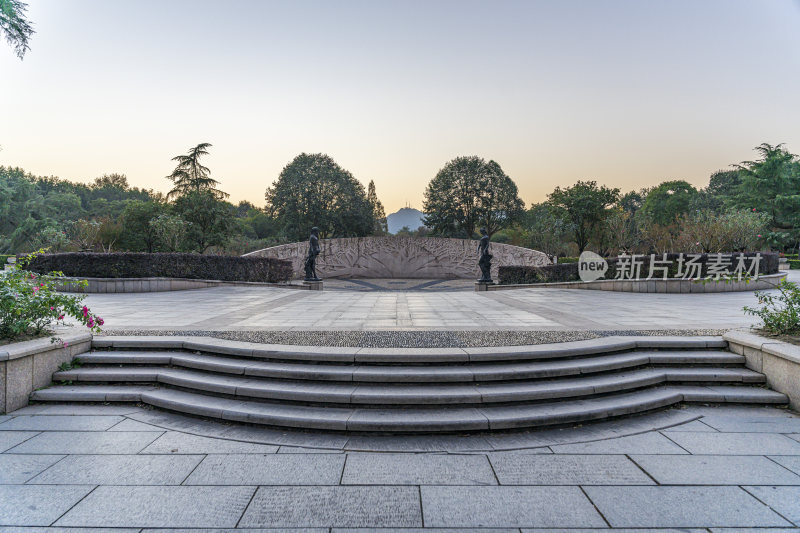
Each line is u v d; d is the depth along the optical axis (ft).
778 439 13.35
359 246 99.35
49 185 246.27
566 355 18.04
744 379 17.40
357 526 8.98
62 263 46.73
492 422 13.71
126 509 9.56
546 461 11.92
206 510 9.53
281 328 23.62
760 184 133.69
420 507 9.70
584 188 114.93
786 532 8.80
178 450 12.58
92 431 13.93
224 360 18.17
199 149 108.99
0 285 17.74
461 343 19.48
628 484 10.70
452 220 162.91
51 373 17.67
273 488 10.49
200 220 100.27
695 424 14.53
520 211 164.66
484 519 9.25
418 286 79.82
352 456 12.20
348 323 25.67
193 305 35.70
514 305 36.06
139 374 17.56
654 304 35.91
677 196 187.93
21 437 13.46
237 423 14.47
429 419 13.83
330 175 153.38
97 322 19.36
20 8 41.78
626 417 15.03
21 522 9.05
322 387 15.92
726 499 10.03
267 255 89.20
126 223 104.63
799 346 17.19
